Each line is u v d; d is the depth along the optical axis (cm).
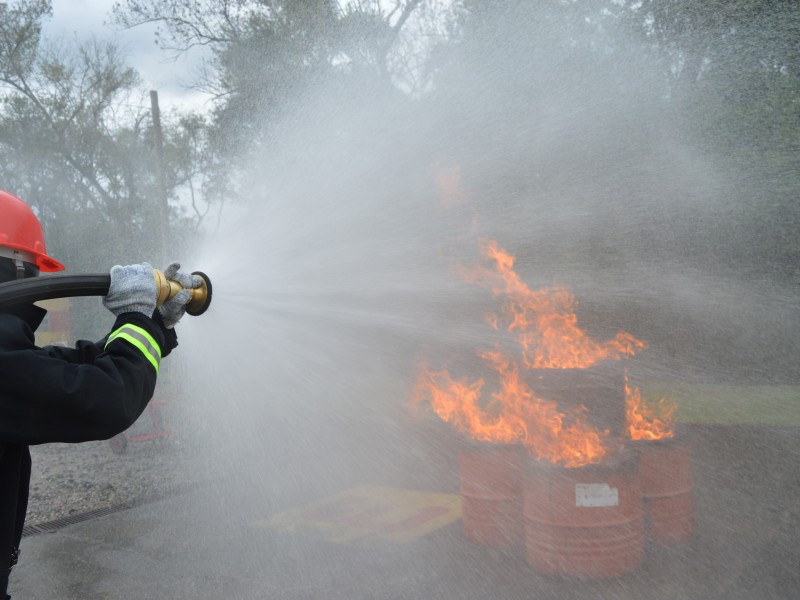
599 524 332
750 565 344
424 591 340
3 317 150
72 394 142
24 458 170
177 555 421
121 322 162
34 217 182
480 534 383
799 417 613
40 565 425
